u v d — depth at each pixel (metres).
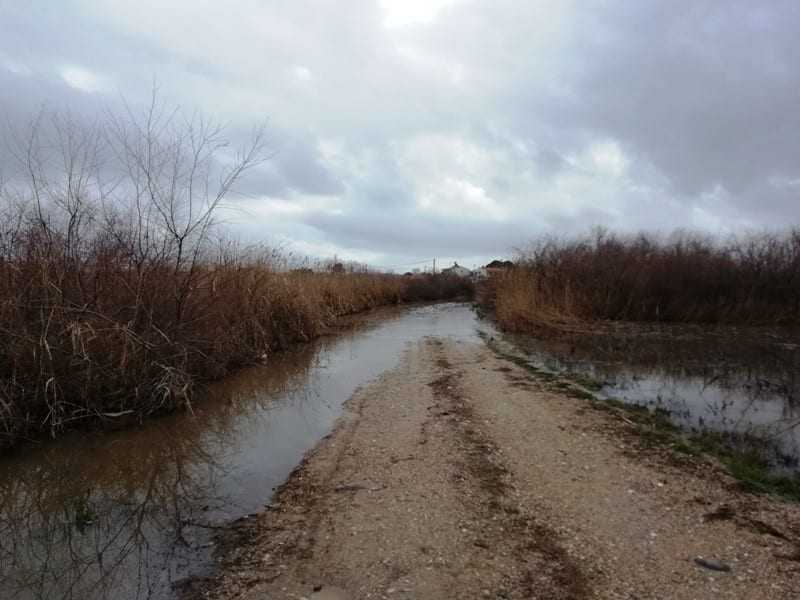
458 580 4.09
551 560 4.35
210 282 11.60
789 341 17.14
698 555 4.37
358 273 33.50
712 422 8.12
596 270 22.95
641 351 15.20
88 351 8.21
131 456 7.21
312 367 13.28
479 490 5.73
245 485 6.17
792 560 4.27
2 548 4.89
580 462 6.46
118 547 4.84
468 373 11.93
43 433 7.78
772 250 23.30
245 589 4.07
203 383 10.98
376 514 5.25
